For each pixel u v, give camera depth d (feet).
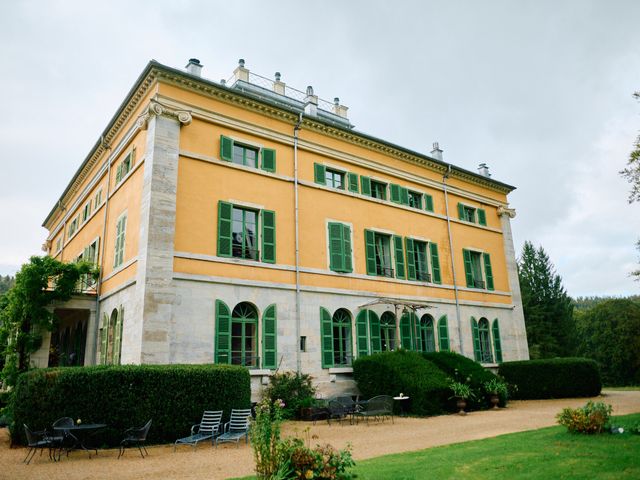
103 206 69.36
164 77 54.95
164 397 39.01
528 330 160.86
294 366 57.77
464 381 60.13
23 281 58.29
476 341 82.28
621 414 48.52
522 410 57.93
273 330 56.85
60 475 28.02
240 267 55.83
